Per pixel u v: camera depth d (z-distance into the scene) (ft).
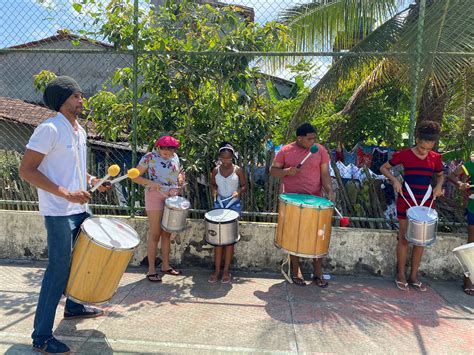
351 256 16.19
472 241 15.24
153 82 17.58
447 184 18.61
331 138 26.13
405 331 11.98
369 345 11.19
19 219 17.28
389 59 17.46
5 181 18.79
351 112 25.80
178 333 11.58
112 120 18.90
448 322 12.59
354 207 17.43
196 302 13.62
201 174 17.88
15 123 26.48
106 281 10.53
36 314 10.46
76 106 10.46
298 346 11.04
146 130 18.49
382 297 14.29
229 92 18.07
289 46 21.02
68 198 9.70
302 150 15.07
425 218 13.60
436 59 15.67
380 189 18.31
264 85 22.20
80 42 18.62
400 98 25.40
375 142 26.81
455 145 20.66
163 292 14.37
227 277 15.42
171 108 18.04
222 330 11.80
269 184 17.58
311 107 21.83
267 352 10.71
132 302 13.50
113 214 18.35
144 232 16.83
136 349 10.68
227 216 14.93
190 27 17.57
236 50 16.89
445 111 23.18
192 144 17.95
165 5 17.25
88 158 18.31
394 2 19.01
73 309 12.15
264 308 13.26
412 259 15.16
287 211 13.69
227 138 17.67
